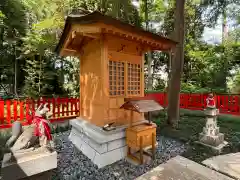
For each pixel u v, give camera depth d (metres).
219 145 4.07
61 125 6.27
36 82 11.41
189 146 4.29
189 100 9.16
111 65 3.87
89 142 3.88
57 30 11.30
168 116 6.23
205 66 14.96
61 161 3.58
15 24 10.39
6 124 5.42
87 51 4.52
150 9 14.42
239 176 2.70
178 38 5.90
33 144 2.65
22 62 11.88
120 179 2.85
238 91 11.23
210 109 4.14
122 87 4.14
